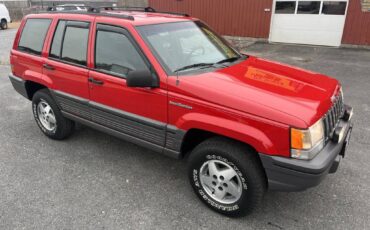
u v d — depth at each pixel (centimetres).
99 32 368
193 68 333
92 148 447
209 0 1423
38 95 456
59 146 454
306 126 251
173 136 318
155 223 301
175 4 1516
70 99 411
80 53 390
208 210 320
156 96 318
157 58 321
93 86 377
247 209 295
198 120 291
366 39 1153
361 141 452
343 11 1154
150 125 333
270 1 1282
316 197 337
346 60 985
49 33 430
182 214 314
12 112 593
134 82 303
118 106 359
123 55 345
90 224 299
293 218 308
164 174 383
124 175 381
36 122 499
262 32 1345
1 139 478
